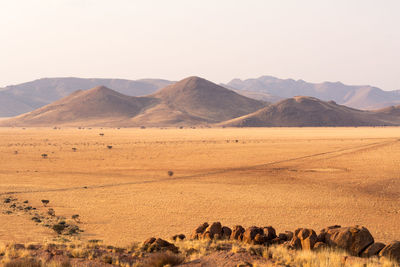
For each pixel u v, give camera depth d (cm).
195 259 1614
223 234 2311
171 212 5284
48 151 15075
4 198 6253
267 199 6216
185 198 6303
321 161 11294
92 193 6775
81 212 5278
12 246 1892
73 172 9525
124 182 8031
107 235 4022
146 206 5691
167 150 15325
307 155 12988
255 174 9050
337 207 5625
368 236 1794
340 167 9994
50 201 6066
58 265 1509
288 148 15625
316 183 7750
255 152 14212
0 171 9650
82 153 14288
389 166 9919
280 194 6638
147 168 10238
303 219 4903
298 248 1905
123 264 1543
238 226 2252
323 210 5434
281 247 1819
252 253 1694
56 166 10688
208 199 6219
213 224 2344
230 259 1588
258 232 2131
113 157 12950
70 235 3831
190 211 5359
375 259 1638
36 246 1972
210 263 1539
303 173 9100
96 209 5478
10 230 3944
